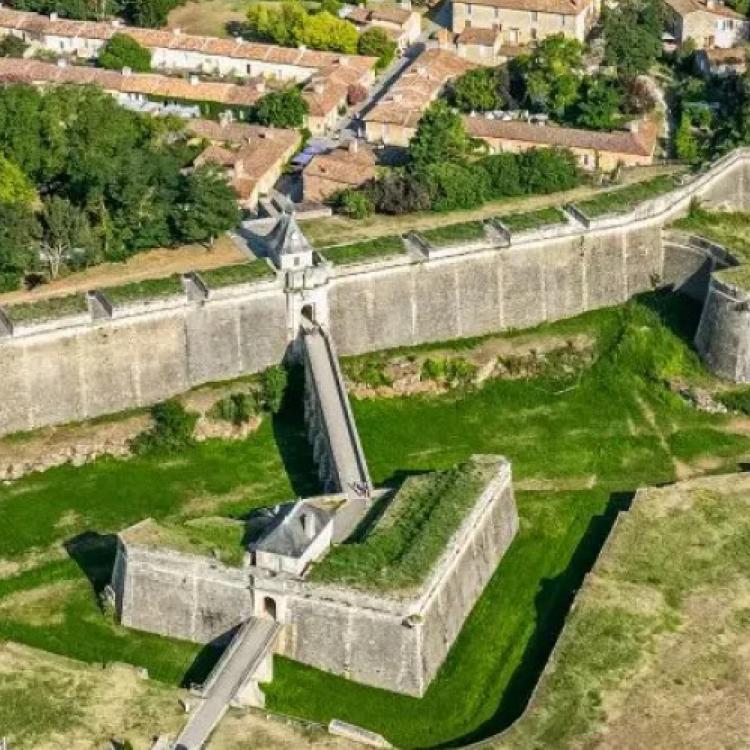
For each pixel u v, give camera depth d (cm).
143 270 19312
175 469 17612
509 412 19025
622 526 16475
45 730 12975
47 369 17812
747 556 16025
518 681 14575
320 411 17800
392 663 14400
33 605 15350
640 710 13875
